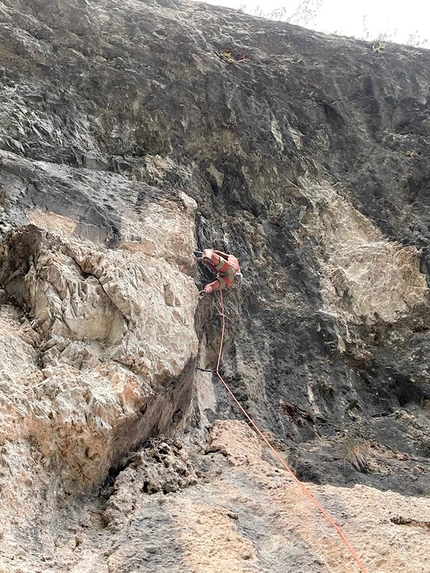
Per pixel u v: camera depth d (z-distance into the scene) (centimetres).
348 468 484
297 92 974
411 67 1129
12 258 418
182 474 367
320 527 322
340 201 851
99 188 557
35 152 581
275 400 567
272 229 770
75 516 301
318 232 795
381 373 660
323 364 630
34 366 346
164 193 604
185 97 792
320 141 927
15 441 290
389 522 338
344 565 288
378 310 735
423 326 730
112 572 252
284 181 823
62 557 265
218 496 353
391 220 852
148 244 509
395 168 927
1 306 392
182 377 411
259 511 341
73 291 388
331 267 760
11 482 273
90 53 768
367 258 775
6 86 639
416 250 789
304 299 703
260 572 268
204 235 660
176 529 294
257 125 851
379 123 1010
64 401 317
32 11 789
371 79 1059
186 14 1031
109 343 384
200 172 758
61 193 498
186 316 459
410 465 518
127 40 823
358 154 945
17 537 259
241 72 911
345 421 579
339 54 1084
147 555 266
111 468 340
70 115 665
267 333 634
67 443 311
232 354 583
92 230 486
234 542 290
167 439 399
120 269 418
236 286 640
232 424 492
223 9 1124
